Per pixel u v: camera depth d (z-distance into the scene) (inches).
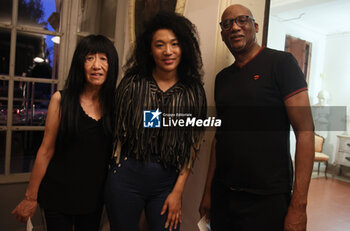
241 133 37.8
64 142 39.8
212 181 44.1
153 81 40.9
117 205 39.5
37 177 39.7
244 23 37.8
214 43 53.4
